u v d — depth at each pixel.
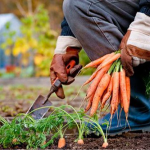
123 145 2.32
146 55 2.31
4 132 2.22
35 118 2.62
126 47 2.30
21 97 6.67
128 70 2.30
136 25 2.35
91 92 2.29
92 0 2.51
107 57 2.36
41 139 2.20
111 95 2.30
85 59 9.89
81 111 2.36
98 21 2.49
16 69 13.03
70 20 2.55
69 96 6.37
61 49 2.73
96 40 2.51
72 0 2.52
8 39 11.80
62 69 2.65
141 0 2.41
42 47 11.20
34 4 19.52
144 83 2.67
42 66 11.16
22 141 2.25
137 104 2.70
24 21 11.66
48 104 2.66
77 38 2.59
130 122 2.70
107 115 2.75
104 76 2.27
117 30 2.51
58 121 2.23
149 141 2.43
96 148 2.25
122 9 2.61
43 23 11.64
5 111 4.19
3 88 8.87
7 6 20.52
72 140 2.45
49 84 9.89
